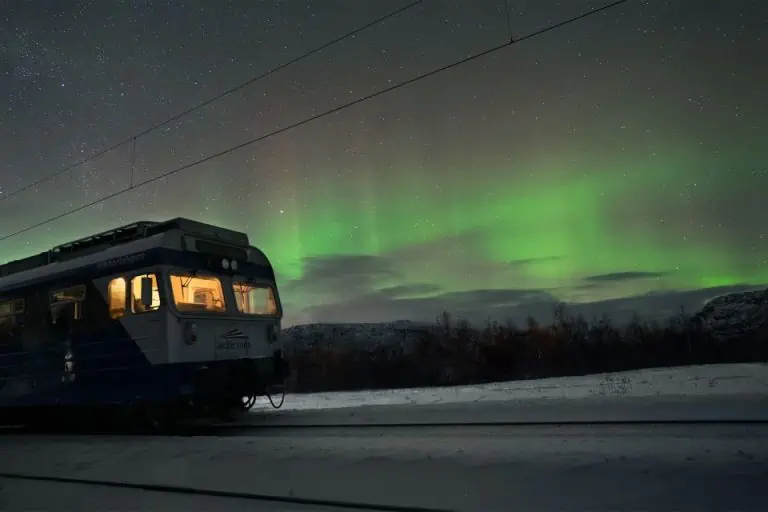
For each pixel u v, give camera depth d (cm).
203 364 1137
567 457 634
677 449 647
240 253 1307
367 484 599
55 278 1325
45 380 1297
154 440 952
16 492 691
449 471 615
